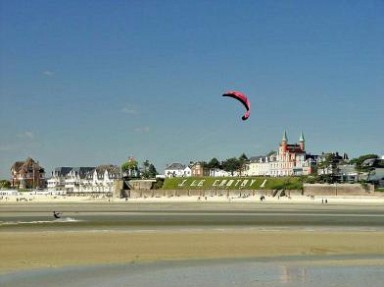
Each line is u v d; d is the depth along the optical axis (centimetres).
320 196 16875
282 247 4903
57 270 3816
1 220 8412
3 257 4359
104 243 5144
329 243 5153
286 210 10812
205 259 4297
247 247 4894
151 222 7662
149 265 4025
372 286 3300
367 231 6206
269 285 3319
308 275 3622
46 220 8262
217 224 7281
